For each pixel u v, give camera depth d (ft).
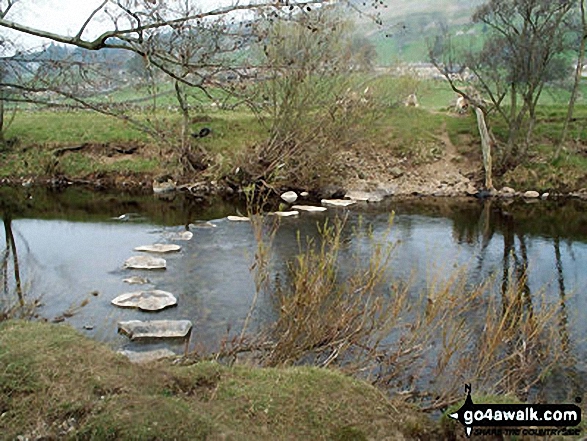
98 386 12.64
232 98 27.09
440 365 18.78
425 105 92.32
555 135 71.67
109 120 77.97
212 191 65.98
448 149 72.28
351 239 43.98
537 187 65.67
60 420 11.73
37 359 13.29
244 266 36.19
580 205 60.49
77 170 70.85
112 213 55.06
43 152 72.59
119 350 23.48
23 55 20.93
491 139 70.64
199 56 19.43
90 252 40.06
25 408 11.99
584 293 32.27
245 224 49.08
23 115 82.48
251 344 20.29
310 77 57.06
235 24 18.93
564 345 21.52
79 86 21.67
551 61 68.23
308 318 18.76
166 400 12.17
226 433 11.34
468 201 62.85
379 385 17.67
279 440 11.80
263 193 63.31
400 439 12.46
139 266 35.96
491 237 46.62
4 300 27.99
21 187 68.03
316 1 17.90
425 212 56.70
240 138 70.95
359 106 62.69
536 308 28.73
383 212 56.39
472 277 35.09
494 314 19.39
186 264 36.83
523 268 37.63
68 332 15.14
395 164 70.33
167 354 22.39
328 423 12.48
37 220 51.78
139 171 69.62
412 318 24.72
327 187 65.05
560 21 65.62
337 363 18.51
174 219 52.19
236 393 13.11
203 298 30.45
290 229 47.50
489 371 19.31
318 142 62.54
